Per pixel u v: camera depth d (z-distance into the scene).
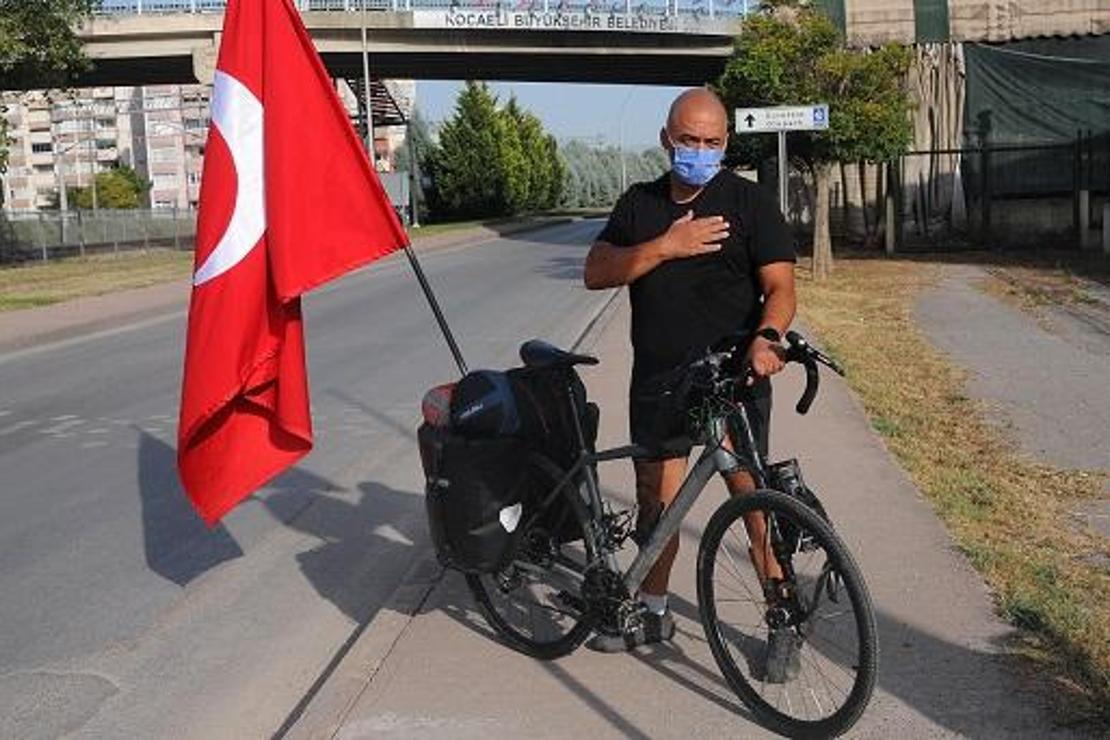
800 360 3.84
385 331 15.88
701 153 4.07
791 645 3.93
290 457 4.70
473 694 4.21
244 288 4.51
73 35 34.84
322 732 3.95
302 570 6.09
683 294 4.18
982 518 6.20
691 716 3.99
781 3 21.97
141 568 6.20
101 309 20.45
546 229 54.28
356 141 4.62
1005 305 16.67
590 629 4.40
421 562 5.87
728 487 4.30
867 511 6.13
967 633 4.49
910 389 10.33
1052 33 28.83
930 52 29.14
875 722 3.82
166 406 10.98
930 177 29.28
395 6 44.09
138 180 132.12
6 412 11.02
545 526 4.44
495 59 46.56
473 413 4.29
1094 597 4.97
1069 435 8.46
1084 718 3.79
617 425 8.56
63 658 5.02
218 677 4.79
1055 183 28.67
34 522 7.12
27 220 42.41
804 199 31.03
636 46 43.75
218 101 4.56
